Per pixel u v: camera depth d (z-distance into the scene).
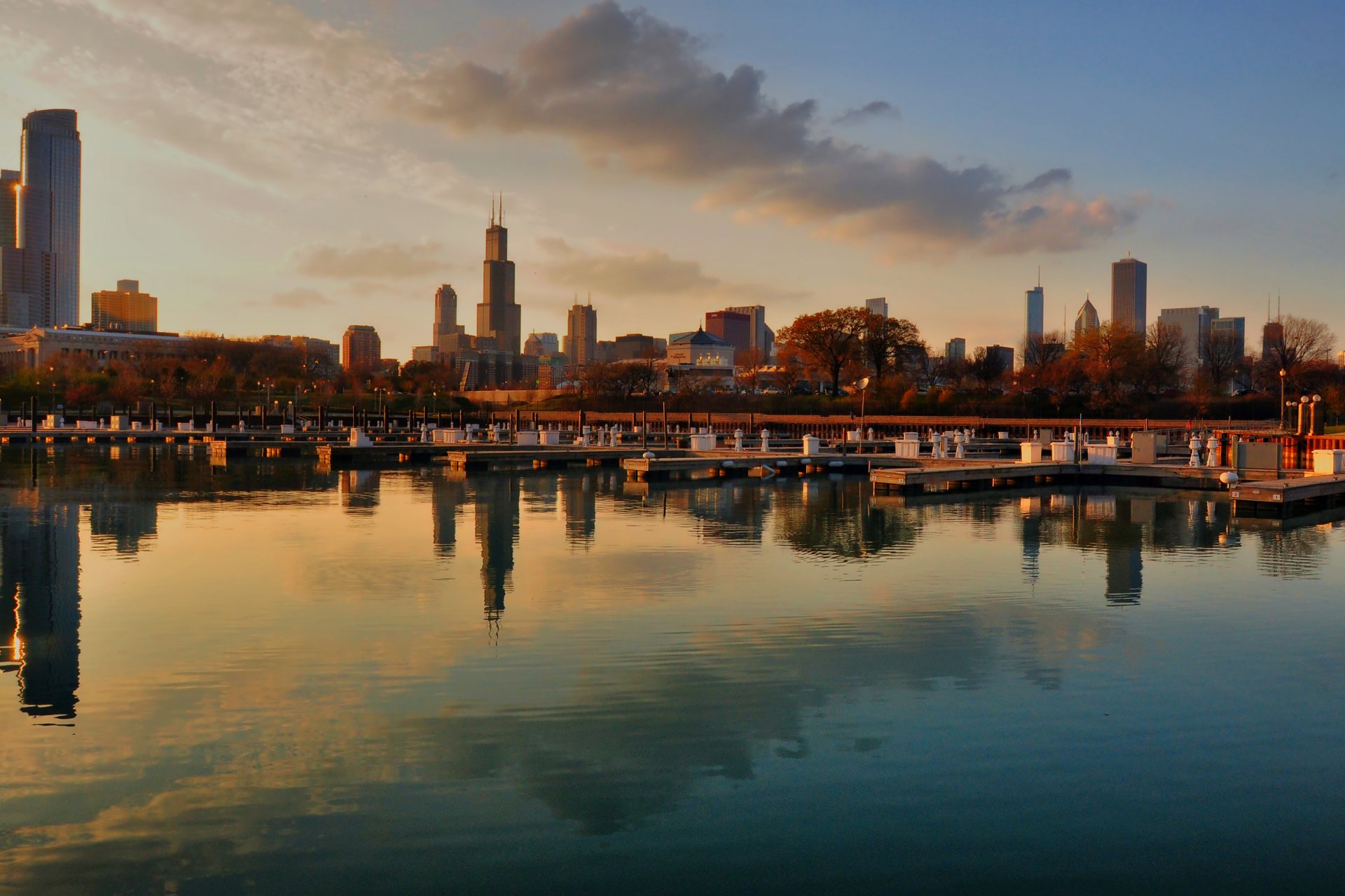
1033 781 8.20
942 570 17.67
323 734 9.11
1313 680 10.85
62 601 14.59
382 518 25.59
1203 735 9.21
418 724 9.38
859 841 7.20
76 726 9.27
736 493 34.22
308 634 12.66
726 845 7.13
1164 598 15.25
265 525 23.94
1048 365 113.00
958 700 10.16
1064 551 20.06
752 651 12.00
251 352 185.50
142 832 7.22
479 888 6.54
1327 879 6.72
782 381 138.12
